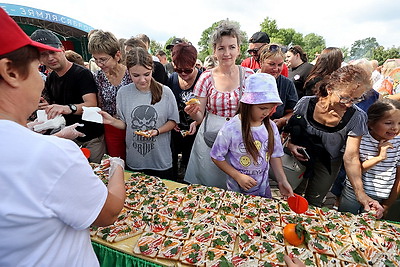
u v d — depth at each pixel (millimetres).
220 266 1103
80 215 640
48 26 11578
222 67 2072
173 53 2469
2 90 600
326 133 1876
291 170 2254
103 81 2445
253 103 1481
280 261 1147
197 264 1130
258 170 1739
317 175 2113
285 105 2746
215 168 2111
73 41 13547
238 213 1485
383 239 1307
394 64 4594
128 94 2160
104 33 2213
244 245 1246
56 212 585
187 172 2346
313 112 1942
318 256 1188
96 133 2588
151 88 2137
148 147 2254
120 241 1296
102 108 2539
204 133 2090
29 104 662
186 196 1674
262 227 1376
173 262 1168
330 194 3439
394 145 1698
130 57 1931
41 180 550
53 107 2070
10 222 532
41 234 588
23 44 581
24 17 10062
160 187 1786
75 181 607
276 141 1749
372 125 1691
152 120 2186
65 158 590
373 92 2865
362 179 1885
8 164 527
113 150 2566
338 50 2705
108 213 764
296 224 1307
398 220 1925
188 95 2773
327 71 2738
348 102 1611
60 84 2344
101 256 1286
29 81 628
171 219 1447
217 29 2014
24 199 535
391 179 1777
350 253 1208
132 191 1728
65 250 665
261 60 2586
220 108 2096
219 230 1344
